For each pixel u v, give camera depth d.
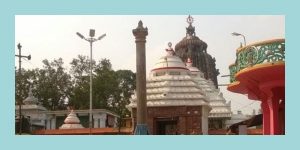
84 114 55.12
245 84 28.02
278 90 25.88
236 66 26.41
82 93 63.28
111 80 65.12
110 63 66.62
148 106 40.84
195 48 73.25
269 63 23.31
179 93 41.06
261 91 28.83
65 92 65.44
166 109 40.72
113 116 58.34
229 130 43.06
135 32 34.31
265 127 28.97
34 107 56.75
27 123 49.56
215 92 56.69
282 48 23.20
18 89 63.28
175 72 42.34
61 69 65.31
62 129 46.62
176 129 41.91
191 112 40.47
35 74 64.62
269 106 26.52
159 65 43.00
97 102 63.09
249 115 60.53
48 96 64.62
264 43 23.67
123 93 68.12
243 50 24.97
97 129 45.62
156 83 42.00
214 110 55.25
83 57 65.75
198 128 40.19
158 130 41.12
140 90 34.03
